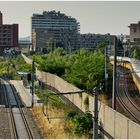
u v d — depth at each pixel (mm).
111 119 37125
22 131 44719
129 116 50188
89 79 68188
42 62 106000
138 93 72688
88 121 42250
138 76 78500
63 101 65562
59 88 74000
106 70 70125
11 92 84938
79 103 52188
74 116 46719
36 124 48531
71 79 72812
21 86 97250
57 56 127062
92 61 76125
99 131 40844
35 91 81562
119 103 60562
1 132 43844
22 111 58812
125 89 76500
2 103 68812
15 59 196375
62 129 43031
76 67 76250
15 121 50812
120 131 34469
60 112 52750
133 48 150125
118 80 89312
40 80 95625
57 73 100875
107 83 69438
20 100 72438
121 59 121125
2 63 173500
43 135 42000
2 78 123375
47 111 55031
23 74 106188
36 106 62156
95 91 26328
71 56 115375
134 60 108000
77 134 40906
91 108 46031
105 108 39125
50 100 63906
